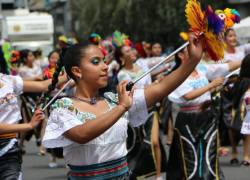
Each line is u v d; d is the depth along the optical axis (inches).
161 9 1331.2
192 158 376.5
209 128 377.1
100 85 218.5
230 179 448.8
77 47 219.1
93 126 204.7
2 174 278.1
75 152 214.7
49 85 264.8
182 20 1306.6
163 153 417.1
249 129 438.3
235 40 531.2
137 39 1403.8
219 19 209.2
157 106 424.8
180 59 363.9
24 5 1951.3
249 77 420.2
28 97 577.0
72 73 219.6
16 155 280.8
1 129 252.7
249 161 494.9
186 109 380.2
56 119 212.7
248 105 436.5
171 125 586.6
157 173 412.2
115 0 1473.9
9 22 1513.3
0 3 1984.5
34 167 524.4
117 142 216.2
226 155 552.4
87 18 1590.8
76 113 213.9
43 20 1514.5
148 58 685.9
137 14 1378.0
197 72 375.9
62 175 486.3
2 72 312.5
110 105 219.0
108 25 1489.9
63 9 2413.9
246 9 1441.9
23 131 253.1
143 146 408.8
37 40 1517.0
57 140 213.2
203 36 210.7
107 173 215.8
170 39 1341.0
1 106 278.5
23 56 640.4
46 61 749.9
